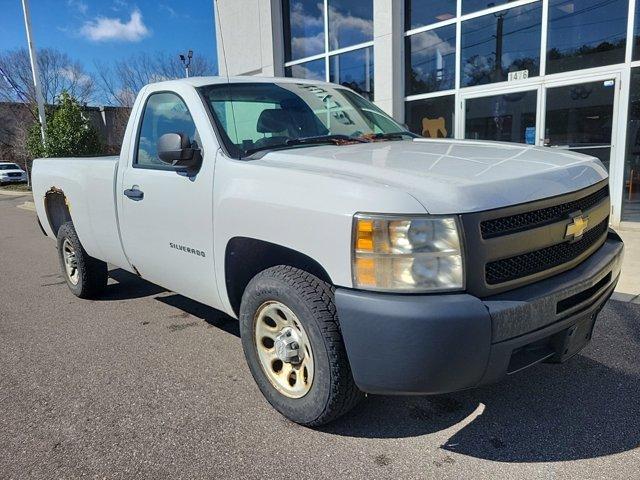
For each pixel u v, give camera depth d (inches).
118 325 181.5
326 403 103.0
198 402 125.9
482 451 103.1
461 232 86.3
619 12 294.2
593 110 311.1
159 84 149.8
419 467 99.0
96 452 107.3
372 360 90.9
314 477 97.3
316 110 151.6
